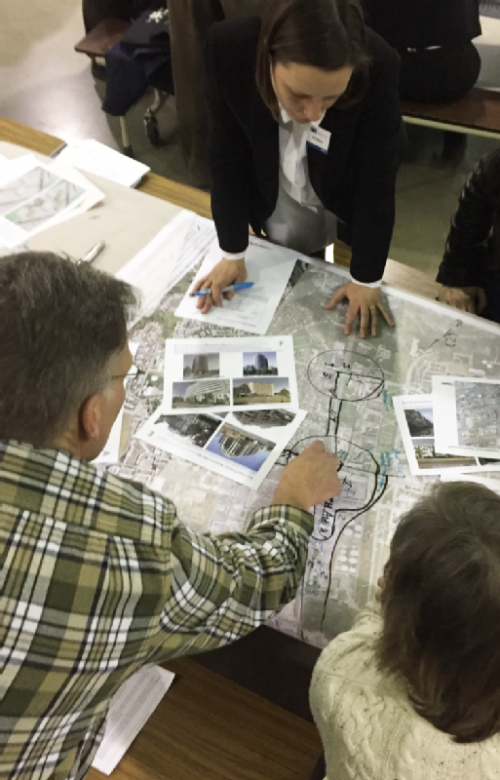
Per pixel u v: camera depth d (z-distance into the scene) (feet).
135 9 8.23
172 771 3.22
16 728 1.70
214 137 3.74
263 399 3.40
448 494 1.83
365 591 2.72
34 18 10.53
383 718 1.95
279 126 3.56
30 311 1.64
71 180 4.66
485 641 1.57
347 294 3.87
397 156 3.56
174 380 3.50
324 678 2.18
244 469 3.12
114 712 3.35
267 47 2.87
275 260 4.17
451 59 6.46
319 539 2.87
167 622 1.93
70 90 9.37
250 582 2.30
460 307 4.46
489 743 1.82
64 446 1.82
